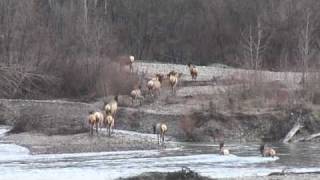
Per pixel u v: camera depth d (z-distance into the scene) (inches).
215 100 7815.0
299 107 7460.6
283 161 5295.3
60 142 6240.2
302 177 4119.1
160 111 7642.7
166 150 6038.4
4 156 5462.6
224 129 7239.2
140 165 4931.1
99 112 6953.7
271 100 7706.7
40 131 6948.8
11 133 6983.3
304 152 6028.5
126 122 7495.1
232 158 5467.5
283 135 7229.3
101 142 6230.3
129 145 6176.2
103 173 4461.1
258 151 6053.2
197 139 7121.1
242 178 4067.4
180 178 4001.0
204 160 5295.3
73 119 7258.9
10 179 4200.3
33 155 5556.1
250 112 7440.9
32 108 7677.2
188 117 7317.9
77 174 4419.3
